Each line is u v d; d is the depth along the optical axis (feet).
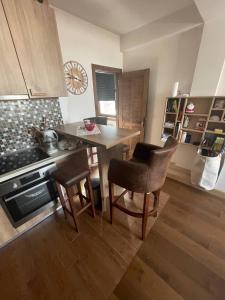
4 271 4.35
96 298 3.71
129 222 5.82
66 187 4.63
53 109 7.07
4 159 5.37
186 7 6.91
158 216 6.06
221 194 7.17
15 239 5.23
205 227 5.54
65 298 3.74
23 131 6.09
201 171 7.18
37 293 3.85
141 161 5.64
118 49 10.20
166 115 9.30
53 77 5.46
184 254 4.64
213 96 6.93
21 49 4.52
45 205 5.67
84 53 8.32
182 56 8.07
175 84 8.13
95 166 6.89
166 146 4.18
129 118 11.22
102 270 4.28
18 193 4.66
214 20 6.26
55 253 4.77
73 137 5.53
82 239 5.19
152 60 9.36
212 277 4.05
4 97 4.46
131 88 10.41
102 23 8.30
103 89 14.97
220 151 6.92
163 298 3.67
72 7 6.78
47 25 4.99
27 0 4.41
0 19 4.01
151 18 7.84
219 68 6.65
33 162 4.96
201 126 7.90
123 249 4.83
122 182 4.56
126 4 6.64
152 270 4.25
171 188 7.77
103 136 5.10
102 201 6.06
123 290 3.84
